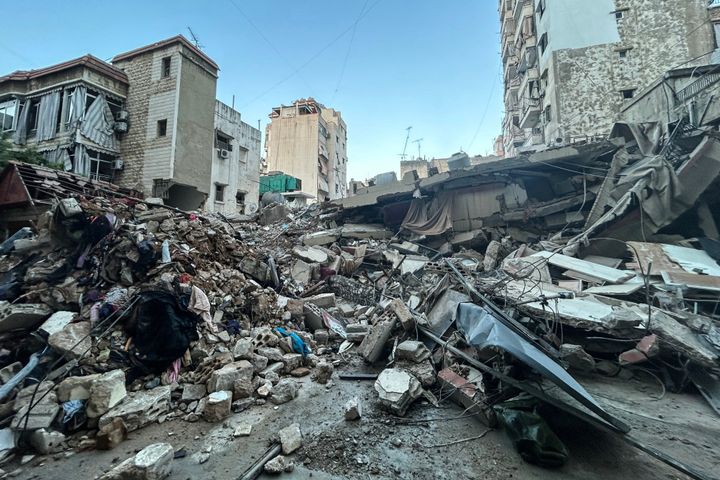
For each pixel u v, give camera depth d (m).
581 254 7.25
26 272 4.50
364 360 4.57
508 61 27.42
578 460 2.51
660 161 7.27
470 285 5.38
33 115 14.12
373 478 2.35
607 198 8.16
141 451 2.38
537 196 10.43
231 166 19.19
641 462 2.49
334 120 41.28
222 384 3.36
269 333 4.62
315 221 13.64
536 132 21.50
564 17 18.08
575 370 4.09
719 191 7.11
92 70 13.62
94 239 4.87
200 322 4.30
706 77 9.58
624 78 16.83
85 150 13.19
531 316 4.51
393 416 3.18
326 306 6.67
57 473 2.38
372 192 12.48
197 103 15.15
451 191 11.21
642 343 3.80
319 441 2.77
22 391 2.96
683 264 5.60
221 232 7.00
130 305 3.79
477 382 3.44
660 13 16.58
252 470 2.38
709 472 2.35
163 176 13.86
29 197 6.85
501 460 2.52
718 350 3.56
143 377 3.48
